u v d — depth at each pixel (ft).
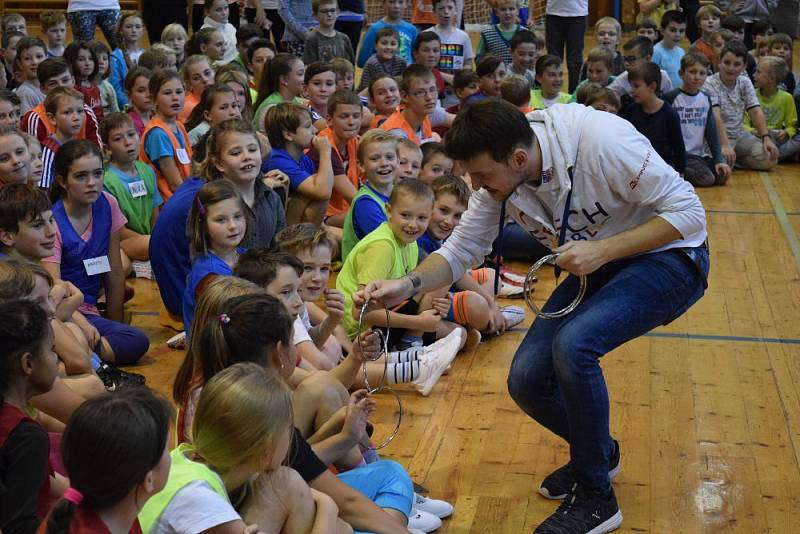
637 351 14.35
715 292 17.08
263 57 26.21
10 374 7.23
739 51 27.17
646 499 10.11
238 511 7.05
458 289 14.94
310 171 18.40
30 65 23.71
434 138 22.00
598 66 27.43
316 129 21.20
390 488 8.84
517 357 9.55
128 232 17.56
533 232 9.30
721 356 14.16
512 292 16.80
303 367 10.55
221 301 8.26
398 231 13.20
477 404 12.54
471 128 8.36
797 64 40.32
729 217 22.36
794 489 10.36
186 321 12.25
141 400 5.94
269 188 15.07
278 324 7.80
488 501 10.09
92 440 5.71
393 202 13.17
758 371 13.62
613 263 9.23
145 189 17.67
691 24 38.24
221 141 14.32
